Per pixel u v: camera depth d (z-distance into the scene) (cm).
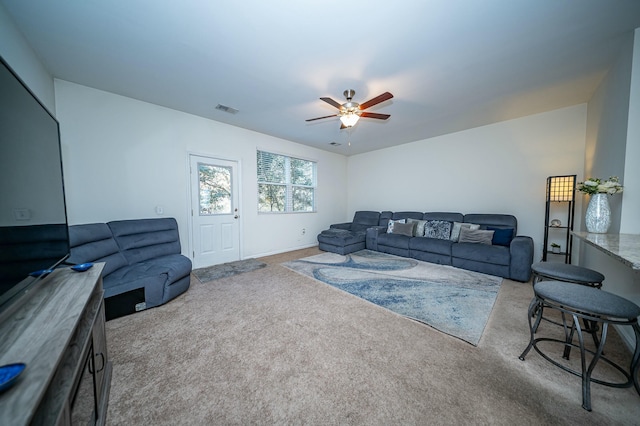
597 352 117
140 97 284
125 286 206
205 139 357
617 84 203
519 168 358
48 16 156
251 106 310
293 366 145
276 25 165
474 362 148
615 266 193
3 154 86
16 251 93
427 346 165
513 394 123
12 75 93
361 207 600
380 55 199
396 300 240
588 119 291
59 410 62
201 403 119
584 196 295
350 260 398
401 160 510
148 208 304
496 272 307
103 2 144
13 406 49
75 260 187
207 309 221
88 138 257
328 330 185
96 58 204
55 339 72
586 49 193
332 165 587
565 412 113
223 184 386
